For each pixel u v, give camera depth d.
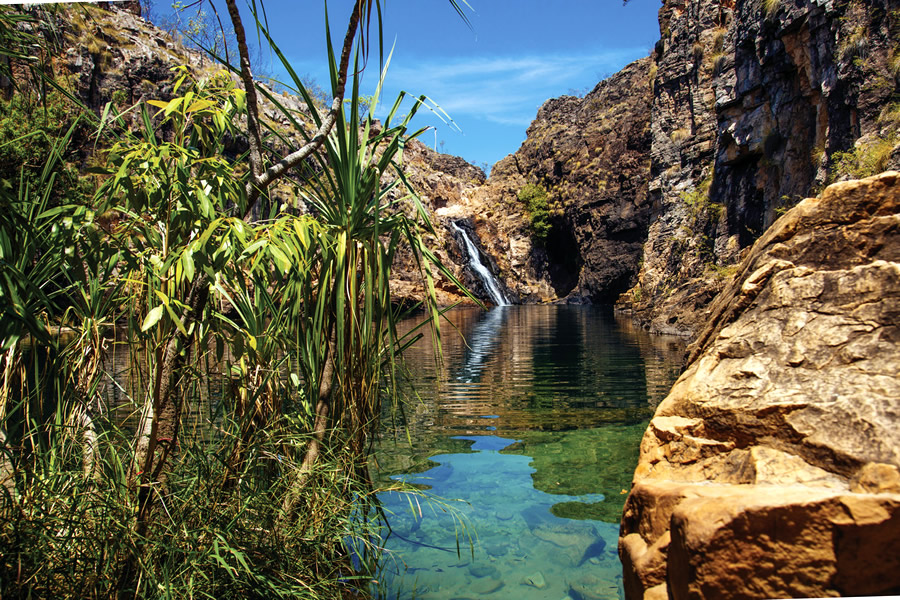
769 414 1.92
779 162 16.19
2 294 1.80
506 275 45.47
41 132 2.17
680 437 2.15
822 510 1.40
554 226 44.41
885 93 11.74
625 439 5.43
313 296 2.90
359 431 2.78
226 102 2.56
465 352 13.31
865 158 11.29
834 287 2.14
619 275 37.34
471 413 6.69
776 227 2.68
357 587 2.63
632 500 2.10
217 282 2.12
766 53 16.05
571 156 43.00
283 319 2.63
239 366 2.66
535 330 19.09
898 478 1.48
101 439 2.30
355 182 2.73
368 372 2.76
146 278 2.26
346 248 2.76
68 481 2.12
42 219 2.19
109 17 22.20
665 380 8.76
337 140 2.84
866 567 1.36
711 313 3.17
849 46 12.48
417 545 3.15
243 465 2.51
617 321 22.19
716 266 18.08
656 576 1.81
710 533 1.48
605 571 2.81
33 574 1.82
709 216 19.56
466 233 44.34
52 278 2.23
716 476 1.94
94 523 2.03
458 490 4.04
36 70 2.15
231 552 2.08
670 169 24.22
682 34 24.45
